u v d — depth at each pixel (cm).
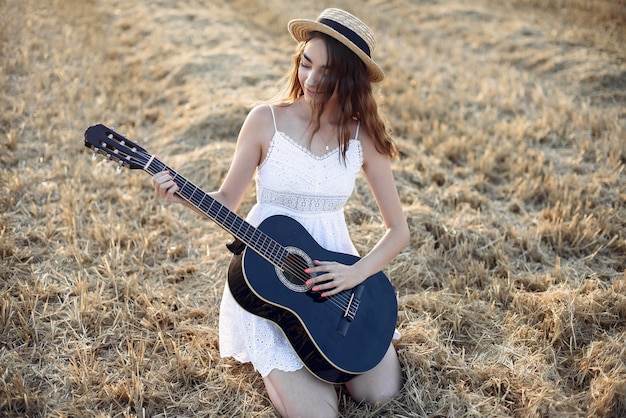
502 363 303
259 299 261
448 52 842
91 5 915
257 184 291
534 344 317
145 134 574
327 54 254
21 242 388
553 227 425
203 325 331
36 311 325
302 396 263
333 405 267
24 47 718
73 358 291
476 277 376
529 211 471
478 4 1070
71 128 554
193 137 558
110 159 254
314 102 262
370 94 273
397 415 273
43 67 682
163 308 336
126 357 303
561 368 304
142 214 431
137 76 690
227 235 420
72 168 481
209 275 377
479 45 873
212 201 262
